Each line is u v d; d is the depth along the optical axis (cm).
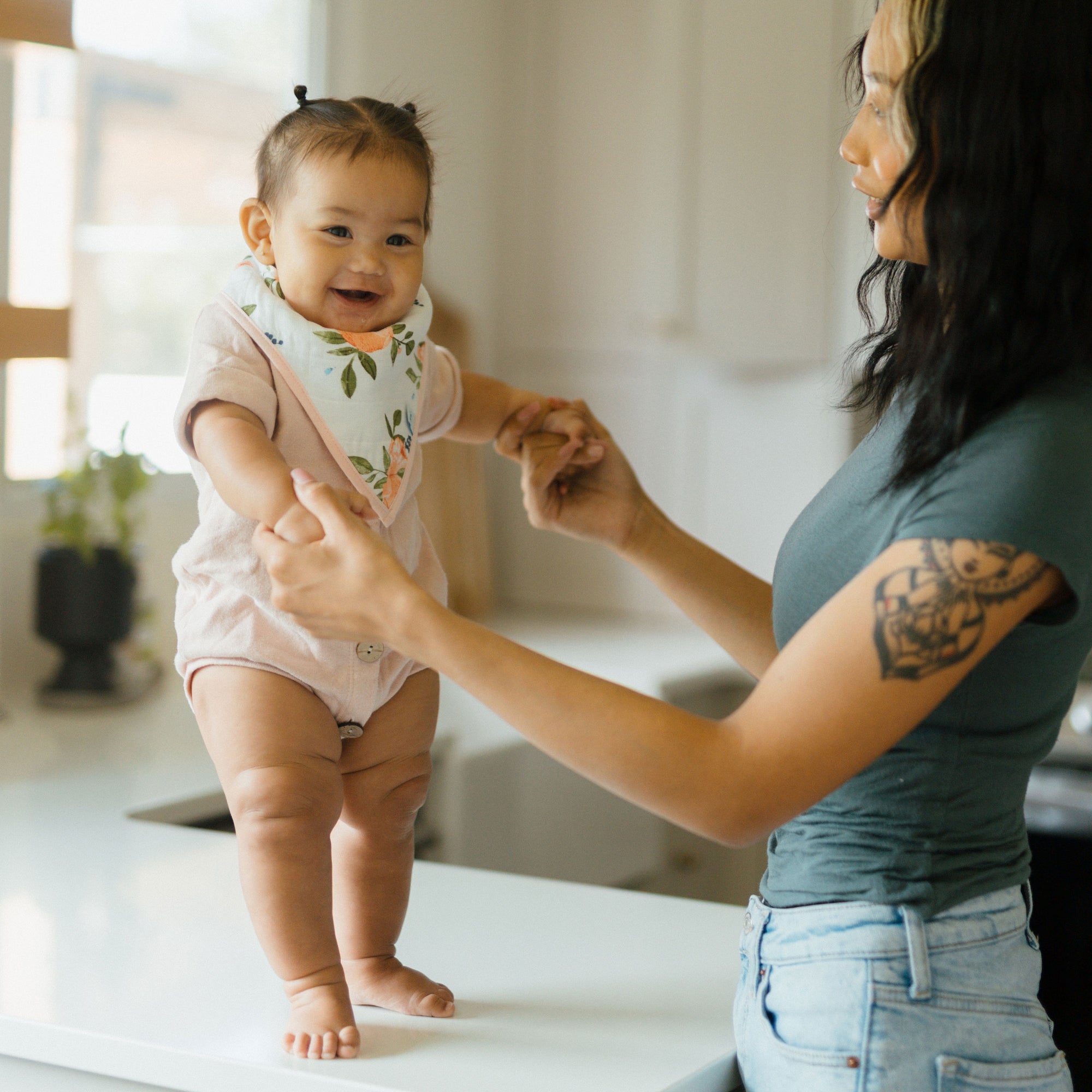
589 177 326
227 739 104
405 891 113
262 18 288
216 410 103
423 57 310
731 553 323
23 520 241
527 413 129
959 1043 91
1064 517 86
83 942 123
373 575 93
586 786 259
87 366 260
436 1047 102
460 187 324
